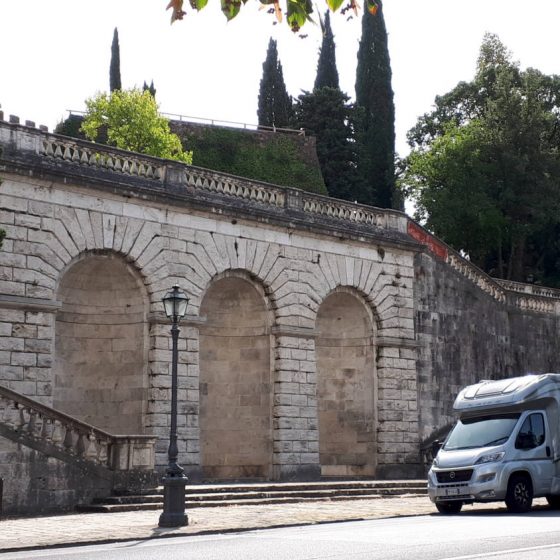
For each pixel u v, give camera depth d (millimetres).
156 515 23594
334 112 71625
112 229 31109
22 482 23797
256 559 14047
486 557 13539
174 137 57812
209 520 22156
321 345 39469
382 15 72438
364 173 70375
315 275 36781
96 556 15391
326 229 36906
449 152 59219
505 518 21453
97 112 57344
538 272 64750
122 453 25859
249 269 34688
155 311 31859
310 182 68062
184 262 32812
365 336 39156
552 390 25000
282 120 74625
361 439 38688
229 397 35938
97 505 24781
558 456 24453
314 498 29344
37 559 15164
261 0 7703
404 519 22750
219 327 36219
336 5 7848
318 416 39281
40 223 29406
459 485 23672
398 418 38656
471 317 43312
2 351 28094
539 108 59938
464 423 25516
